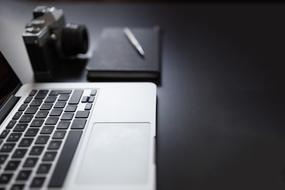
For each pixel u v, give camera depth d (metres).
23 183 0.34
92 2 0.94
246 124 0.47
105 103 0.47
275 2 0.95
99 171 0.35
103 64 0.58
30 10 0.73
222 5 0.89
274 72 0.60
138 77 0.56
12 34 0.55
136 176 0.35
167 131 0.46
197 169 0.40
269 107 0.51
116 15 0.84
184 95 0.53
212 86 0.56
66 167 0.36
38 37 0.52
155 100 0.48
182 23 0.79
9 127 0.42
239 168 0.40
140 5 0.91
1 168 0.36
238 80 0.57
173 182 0.39
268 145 0.44
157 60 0.59
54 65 0.60
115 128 0.42
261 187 0.38
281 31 0.75
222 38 0.72
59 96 0.49
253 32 0.74
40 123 0.43
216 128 0.47
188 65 0.61
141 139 0.40
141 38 0.67
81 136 0.41
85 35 0.63
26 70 0.55
